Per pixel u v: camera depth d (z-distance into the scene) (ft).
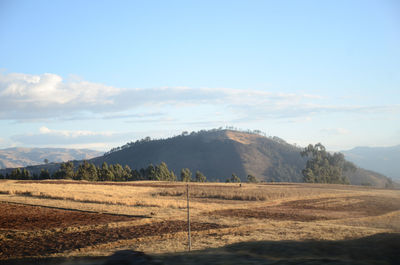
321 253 37.76
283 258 36.42
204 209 113.70
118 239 63.21
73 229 74.33
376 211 117.08
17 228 76.13
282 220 90.84
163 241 60.03
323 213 110.01
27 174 419.95
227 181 473.67
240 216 98.17
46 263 41.78
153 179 437.17
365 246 39.65
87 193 166.71
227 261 34.99
